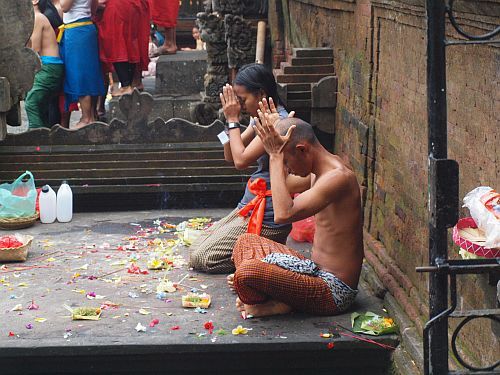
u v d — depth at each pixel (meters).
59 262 6.57
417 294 5.29
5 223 7.41
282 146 5.07
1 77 7.67
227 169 8.09
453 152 4.70
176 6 12.09
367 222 6.72
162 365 5.14
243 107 6.27
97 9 9.87
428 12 3.34
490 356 4.20
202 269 6.35
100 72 9.98
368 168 6.62
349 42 7.24
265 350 5.05
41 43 9.66
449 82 4.75
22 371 5.14
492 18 3.98
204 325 5.30
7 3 7.64
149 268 6.41
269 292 5.27
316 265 5.40
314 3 8.63
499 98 4.00
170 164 8.08
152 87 12.28
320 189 5.10
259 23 10.13
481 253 3.72
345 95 7.43
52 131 8.06
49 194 7.67
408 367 4.79
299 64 7.99
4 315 5.50
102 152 8.05
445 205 3.41
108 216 7.96
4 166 8.05
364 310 5.57
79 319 5.42
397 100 5.79
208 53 10.18
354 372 5.21
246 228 6.32
